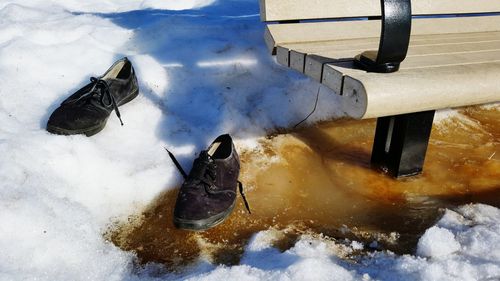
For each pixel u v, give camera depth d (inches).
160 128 83.5
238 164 71.3
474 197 72.2
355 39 77.7
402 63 60.5
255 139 85.5
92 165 71.9
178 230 64.7
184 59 102.2
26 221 58.2
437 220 66.9
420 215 68.0
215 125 85.7
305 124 92.0
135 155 76.3
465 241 59.4
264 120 90.0
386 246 61.6
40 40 104.2
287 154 82.5
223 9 152.9
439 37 83.9
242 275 51.9
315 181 75.9
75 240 58.9
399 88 51.9
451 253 57.5
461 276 52.2
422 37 83.7
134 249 61.0
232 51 105.4
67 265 55.6
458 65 60.0
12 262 53.5
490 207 68.5
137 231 64.4
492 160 82.2
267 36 73.4
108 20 119.6
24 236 56.9
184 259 59.4
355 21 79.3
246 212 68.4
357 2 78.3
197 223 61.6
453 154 84.0
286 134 88.3
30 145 71.0
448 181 76.1
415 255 59.3
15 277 51.0
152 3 159.6
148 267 57.9
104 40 106.9
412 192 73.4
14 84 88.0
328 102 96.4
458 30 90.8
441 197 72.2
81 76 94.3
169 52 104.1
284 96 95.5
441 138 89.6
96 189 69.2
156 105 89.4
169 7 158.1
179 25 113.8
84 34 109.0
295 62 66.6
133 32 111.3
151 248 61.3
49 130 75.4
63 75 93.7
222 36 111.2
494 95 58.4
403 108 52.9
